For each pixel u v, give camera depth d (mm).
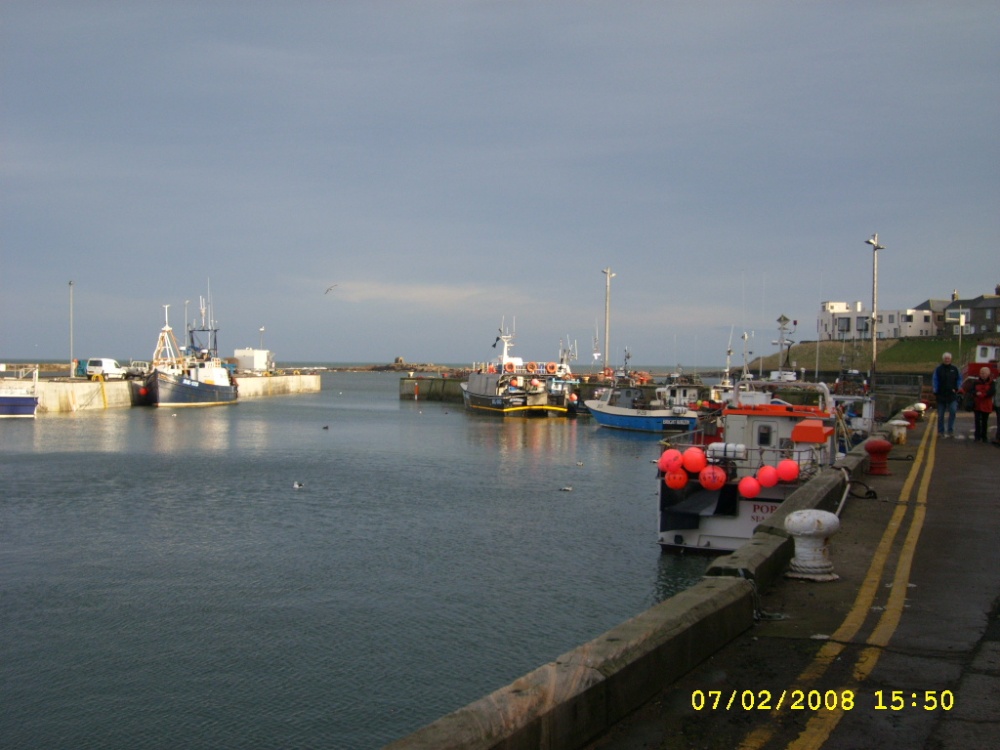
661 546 23672
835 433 23969
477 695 15641
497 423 78812
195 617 19641
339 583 22250
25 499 34875
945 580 9594
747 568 8586
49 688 15930
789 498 12336
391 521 30266
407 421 81438
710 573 8680
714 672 6863
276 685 16031
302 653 17500
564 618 19469
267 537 27562
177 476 42156
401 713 14969
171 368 101688
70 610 20156
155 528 29031
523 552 25359
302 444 59281
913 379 65750
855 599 8875
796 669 6910
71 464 46281
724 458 21484
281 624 19156
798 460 21938
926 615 8320
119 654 17516
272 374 150625
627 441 61375
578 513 31891
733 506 22719
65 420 75188
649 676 6285
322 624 19141
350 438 63875
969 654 7230
